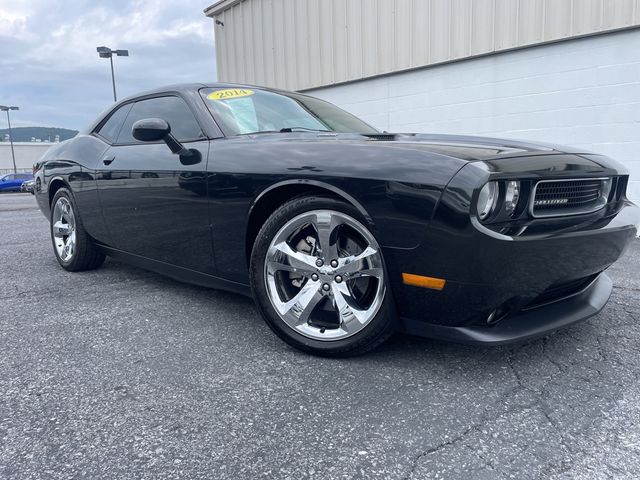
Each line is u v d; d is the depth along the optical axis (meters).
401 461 1.41
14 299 3.02
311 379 1.91
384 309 1.92
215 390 1.83
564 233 1.81
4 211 10.54
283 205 2.13
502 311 1.86
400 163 1.83
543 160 1.91
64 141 3.95
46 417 1.65
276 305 2.18
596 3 5.25
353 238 2.01
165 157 2.70
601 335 2.37
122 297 3.05
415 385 1.86
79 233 3.53
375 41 7.45
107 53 16.75
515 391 1.82
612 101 5.32
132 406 1.72
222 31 10.39
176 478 1.35
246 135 2.56
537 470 1.37
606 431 1.56
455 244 1.69
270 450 1.47
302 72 8.73
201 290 3.20
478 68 6.34
